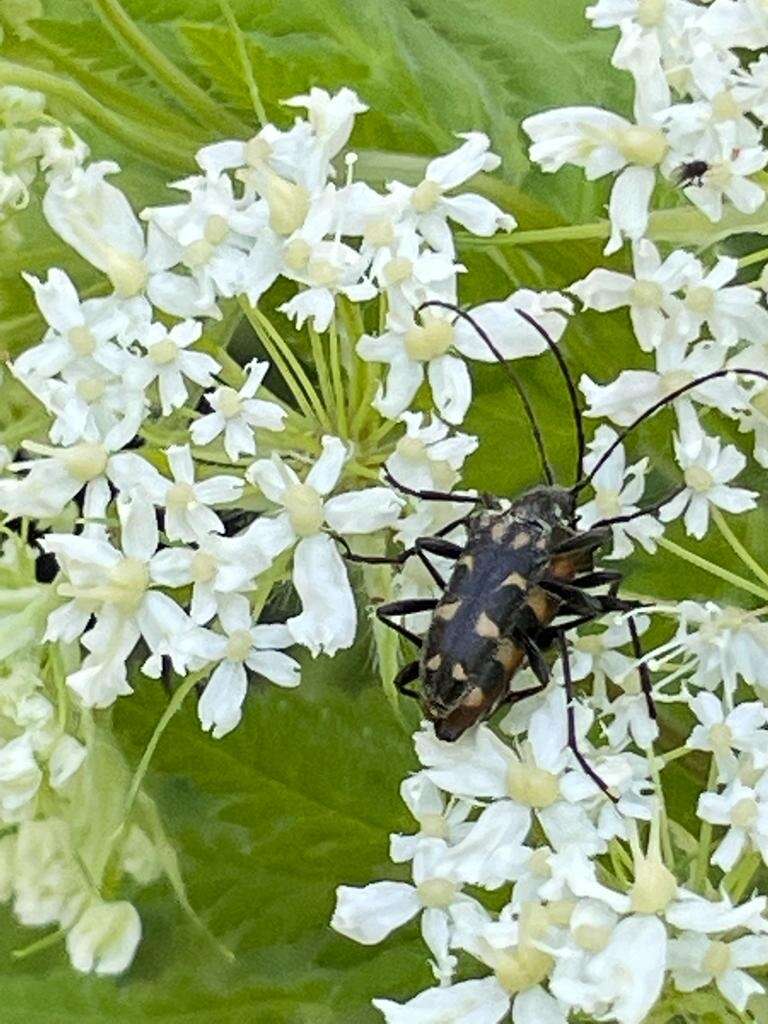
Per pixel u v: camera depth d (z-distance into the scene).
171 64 0.12
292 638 0.11
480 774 0.11
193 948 0.13
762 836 0.11
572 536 0.11
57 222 0.12
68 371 0.11
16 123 0.12
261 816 0.13
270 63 0.13
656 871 0.10
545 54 0.14
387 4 0.13
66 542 0.11
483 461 0.13
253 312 0.12
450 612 0.11
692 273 0.11
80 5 0.13
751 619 0.11
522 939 0.11
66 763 0.11
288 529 0.11
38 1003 0.13
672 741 0.12
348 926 0.11
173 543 0.11
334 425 0.12
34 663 0.11
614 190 0.12
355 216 0.11
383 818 0.13
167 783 0.13
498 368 0.13
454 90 0.14
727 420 0.13
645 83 0.12
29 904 0.12
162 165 0.12
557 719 0.11
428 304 0.11
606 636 0.11
